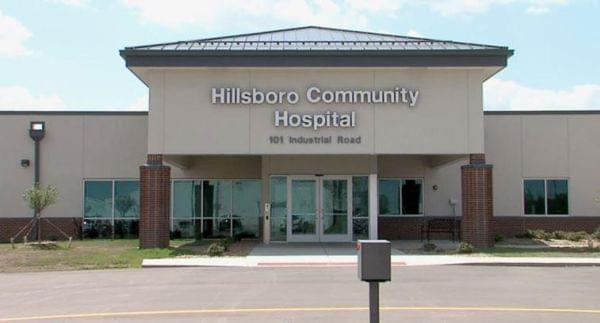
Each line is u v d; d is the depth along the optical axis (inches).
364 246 309.1
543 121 1192.2
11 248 914.7
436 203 1179.9
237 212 1177.4
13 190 1171.3
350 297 526.3
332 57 894.4
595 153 1187.3
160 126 908.0
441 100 916.6
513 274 678.5
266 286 592.7
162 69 904.3
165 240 911.0
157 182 903.1
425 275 668.1
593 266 756.6
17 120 1178.0
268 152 909.8
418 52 890.7
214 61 892.0
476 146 913.5
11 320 439.2
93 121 1184.8
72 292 569.9
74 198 1177.4
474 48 922.7
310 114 912.9
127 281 636.1
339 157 1059.3
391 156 1184.8
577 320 427.5
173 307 482.9
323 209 1061.8
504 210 1182.9
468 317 438.0
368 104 916.0
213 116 910.4
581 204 1183.6
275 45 958.4
